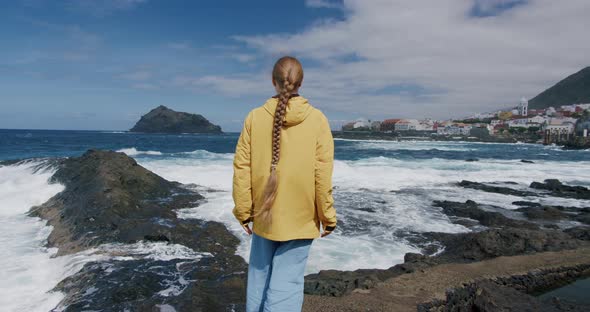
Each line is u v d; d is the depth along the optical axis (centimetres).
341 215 1007
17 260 652
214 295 468
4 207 1027
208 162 2020
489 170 2256
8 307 498
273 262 205
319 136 193
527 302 355
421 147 6166
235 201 204
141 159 2223
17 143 4753
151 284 545
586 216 1071
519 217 1088
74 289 539
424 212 1083
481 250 698
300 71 192
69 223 844
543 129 13388
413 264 582
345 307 391
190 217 933
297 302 202
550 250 669
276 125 186
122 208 902
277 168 190
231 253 710
